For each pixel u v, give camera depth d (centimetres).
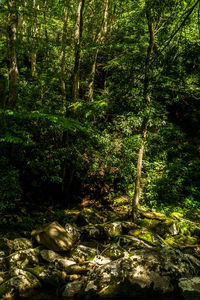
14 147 759
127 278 468
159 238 689
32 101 898
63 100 988
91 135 895
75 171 1083
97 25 1168
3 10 810
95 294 446
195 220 882
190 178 1070
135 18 776
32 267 534
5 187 679
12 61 844
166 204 941
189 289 449
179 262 520
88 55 1191
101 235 710
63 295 453
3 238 612
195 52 676
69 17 1112
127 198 1048
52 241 598
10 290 448
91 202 1023
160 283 464
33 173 945
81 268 520
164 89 736
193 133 1071
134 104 710
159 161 1026
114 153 972
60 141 977
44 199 972
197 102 1081
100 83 1434
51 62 1271
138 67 745
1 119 615
